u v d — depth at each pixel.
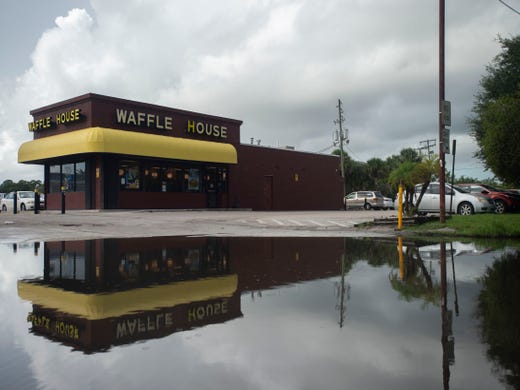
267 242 9.88
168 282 5.20
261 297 4.35
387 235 11.85
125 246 9.10
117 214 21.20
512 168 13.55
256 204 33.50
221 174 30.78
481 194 20.23
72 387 2.26
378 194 40.91
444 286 4.84
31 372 2.45
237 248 8.70
